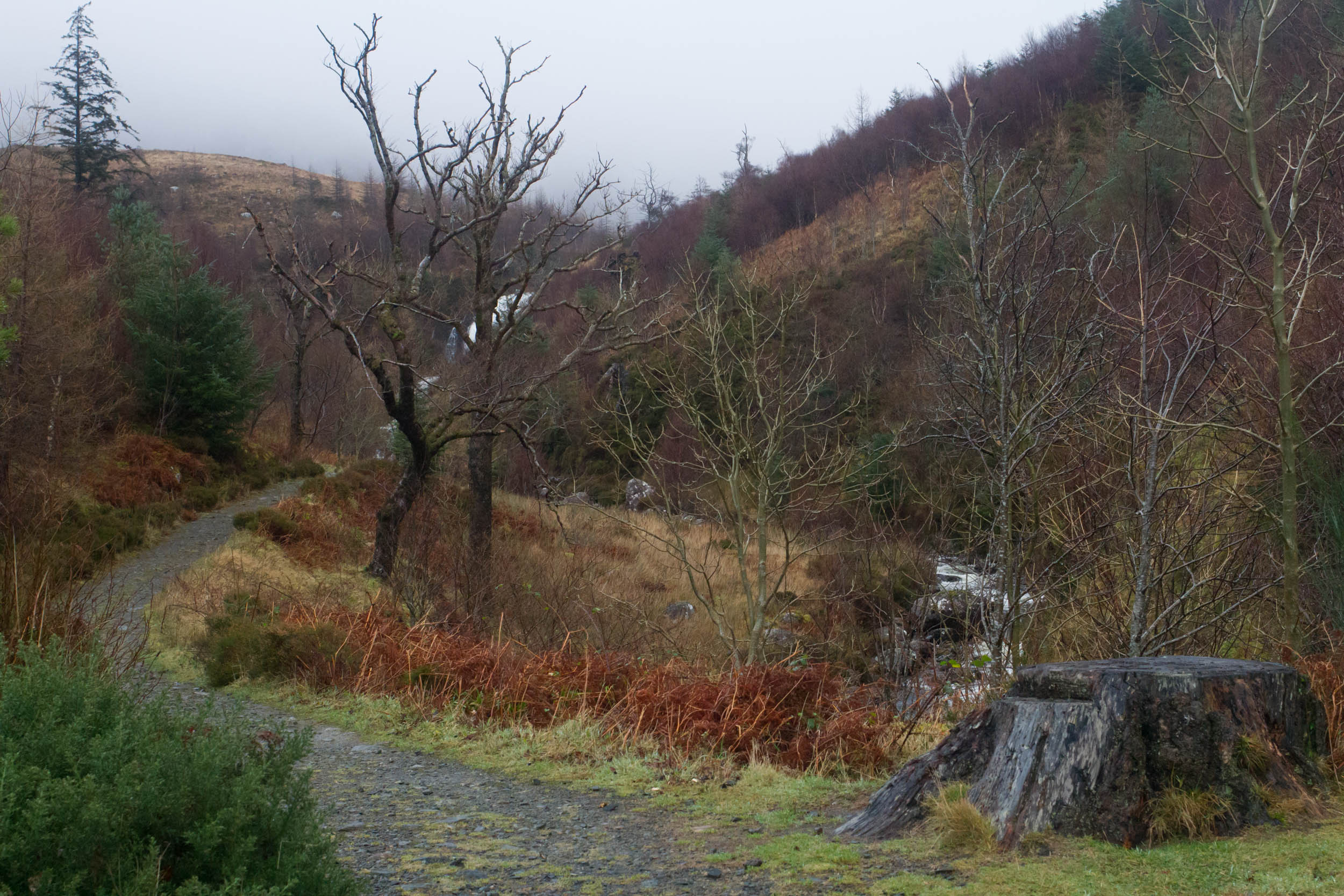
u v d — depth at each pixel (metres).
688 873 3.57
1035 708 3.62
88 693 2.79
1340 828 3.32
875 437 10.84
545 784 5.26
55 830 2.18
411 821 4.45
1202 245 5.73
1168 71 5.78
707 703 6.25
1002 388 6.90
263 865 2.40
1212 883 2.93
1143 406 6.03
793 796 4.83
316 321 35.03
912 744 5.89
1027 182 7.16
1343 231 7.45
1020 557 7.02
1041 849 3.33
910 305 29.48
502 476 24.06
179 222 57.66
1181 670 3.60
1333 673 4.58
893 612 8.58
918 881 3.19
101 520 17.22
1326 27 10.33
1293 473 4.94
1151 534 6.57
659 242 48.69
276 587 13.39
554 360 23.80
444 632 9.03
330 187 119.88
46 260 18.33
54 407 17.91
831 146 65.44
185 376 25.12
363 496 22.48
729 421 9.41
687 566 9.37
